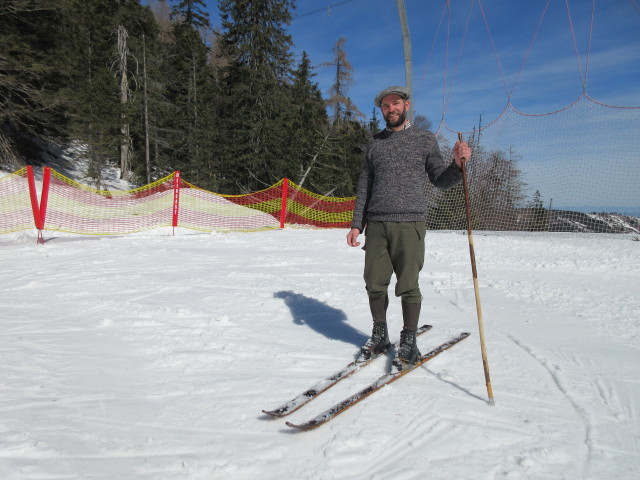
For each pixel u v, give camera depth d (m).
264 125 22.81
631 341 3.16
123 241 9.66
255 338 3.25
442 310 4.08
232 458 1.76
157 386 2.44
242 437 1.91
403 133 2.71
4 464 1.68
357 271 6.11
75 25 22.64
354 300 4.42
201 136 24.66
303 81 28.83
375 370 2.66
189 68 26.81
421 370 2.66
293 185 16.58
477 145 11.81
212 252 8.00
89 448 1.82
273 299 4.42
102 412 2.13
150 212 13.51
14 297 4.53
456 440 1.87
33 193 9.56
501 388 2.40
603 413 2.11
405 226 2.65
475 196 12.20
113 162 24.59
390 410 2.14
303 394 2.26
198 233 11.99
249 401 2.26
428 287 5.09
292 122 24.34
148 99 22.47
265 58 23.89
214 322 3.62
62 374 2.59
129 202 14.25
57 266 6.48
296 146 24.25
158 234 11.70
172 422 2.04
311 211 16.08
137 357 2.88
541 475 1.63
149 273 5.89
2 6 15.94
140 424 2.02
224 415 2.11
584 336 3.29
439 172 2.63
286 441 1.88
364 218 2.90
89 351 2.97
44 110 18.12
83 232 11.08
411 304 2.68
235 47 23.84
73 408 2.17
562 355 2.89
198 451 1.81
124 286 5.05
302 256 7.50
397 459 1.74
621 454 1.76
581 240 9.13
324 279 5.49
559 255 7.27
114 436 1.92
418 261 2.66
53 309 4.06
